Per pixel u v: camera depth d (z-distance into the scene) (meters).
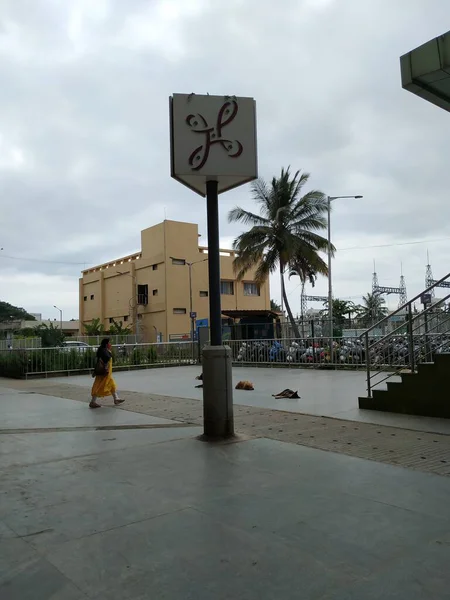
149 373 19.56
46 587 3.07
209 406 7.08
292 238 35.19
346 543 3.61
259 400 10.70
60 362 19.70
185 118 7.17
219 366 7.07
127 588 3.05
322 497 4.57
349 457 5.93
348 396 10.86
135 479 5.26
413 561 3.32
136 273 55.09
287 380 14.52
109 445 6.86
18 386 15.78
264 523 4.00
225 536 3.77
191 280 52.34
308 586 3.04
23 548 3.62
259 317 28.77
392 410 8.79
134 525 4.02
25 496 4.78
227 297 55.00
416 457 5.89
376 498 4.52
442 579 3.09
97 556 3.48
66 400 11.84
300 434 7.25
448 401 8.09
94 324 51.78
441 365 8.19
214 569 3.27
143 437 7.34
